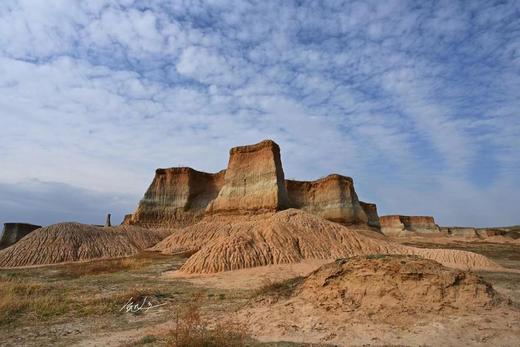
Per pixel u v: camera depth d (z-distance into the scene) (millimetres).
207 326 10352
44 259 34281
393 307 9867
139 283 19406
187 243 37625
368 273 10844
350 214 63500
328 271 11594
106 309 13109
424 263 10672
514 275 21438
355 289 10688
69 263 32781
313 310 10555
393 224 103250
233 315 11562
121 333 10375
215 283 19141
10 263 32906
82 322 11727
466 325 8734
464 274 10359
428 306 9719
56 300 14258
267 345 8359
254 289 16656
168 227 53312
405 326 9055
